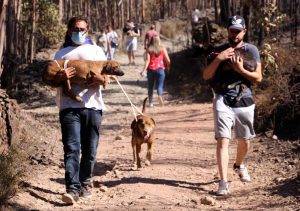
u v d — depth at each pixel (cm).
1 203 606
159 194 716
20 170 704
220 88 727
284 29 1883
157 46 1614
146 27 4378
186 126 1269
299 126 1024
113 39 2945
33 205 638
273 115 1082
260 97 1133
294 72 1148
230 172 825
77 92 669
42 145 962
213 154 973
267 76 1198
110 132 1267
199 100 1800
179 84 2161
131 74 2631
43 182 749
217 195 712
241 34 728
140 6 6203
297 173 759
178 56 2519
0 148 748
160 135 1170
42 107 1791
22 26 2438
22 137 856
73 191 660
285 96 1074
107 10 5391
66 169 659
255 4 1506
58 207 649
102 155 996
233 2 2220
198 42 2319
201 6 4428
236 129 744
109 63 673
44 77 664
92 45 690
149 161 888
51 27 2712
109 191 737
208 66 724
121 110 1645
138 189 740
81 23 675
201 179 799
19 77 2019
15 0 2145
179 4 6153
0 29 1071
